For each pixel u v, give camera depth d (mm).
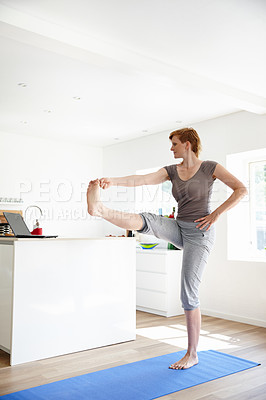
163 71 3342
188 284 2822
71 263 3195
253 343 3508
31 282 2969
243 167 4832
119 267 3510
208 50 3109
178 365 2785
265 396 2322
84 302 3258
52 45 2795
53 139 6062
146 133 5707
